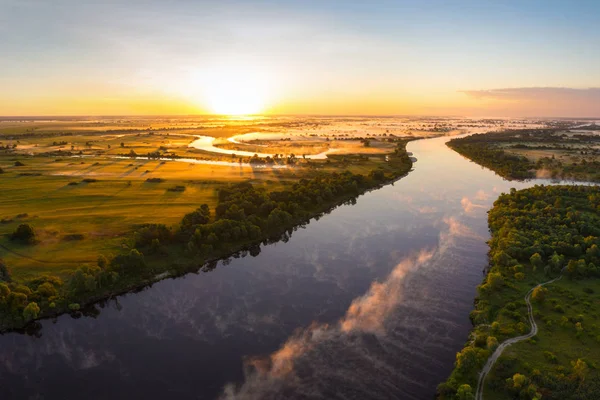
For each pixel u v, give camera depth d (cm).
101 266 8694
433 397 5706
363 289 8819
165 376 6241
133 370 6375
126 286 8519
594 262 8725
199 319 7750
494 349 6106
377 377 6116
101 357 6688
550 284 8050
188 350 6856
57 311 7656
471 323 7400
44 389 5988
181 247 10081
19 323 7262
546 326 6662
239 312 7981
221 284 9069
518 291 7856
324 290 8806
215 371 6344
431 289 8719
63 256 9338
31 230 10019
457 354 5988
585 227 10344
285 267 9925
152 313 7938
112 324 7594
